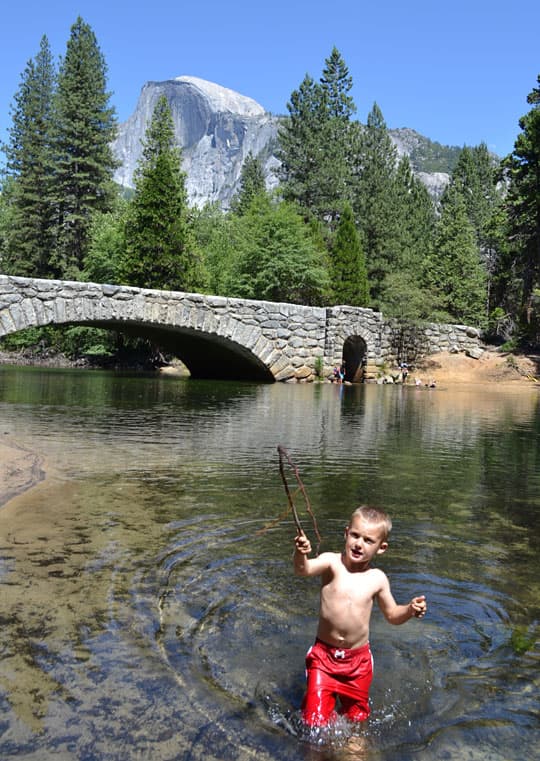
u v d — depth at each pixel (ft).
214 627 11.23
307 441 35.06
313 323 98.63
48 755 7.52
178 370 137.90
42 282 72.23
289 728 8.31
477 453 32.32
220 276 155.33
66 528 16.96
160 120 159.22
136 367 149.89
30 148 175.32
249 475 24.86
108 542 15.88
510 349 118.83
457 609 12.48
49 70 182.50
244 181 239.09
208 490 22.04
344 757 7.77
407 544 16.65
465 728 8.48
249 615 11.82
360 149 206.18
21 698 8.71
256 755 7.70
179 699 8.84
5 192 184.55
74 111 168.04
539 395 81.41
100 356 156.15
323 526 18.04
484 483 24.80
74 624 11.11
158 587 13.01
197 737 7.98
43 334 163.94
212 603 12.32
